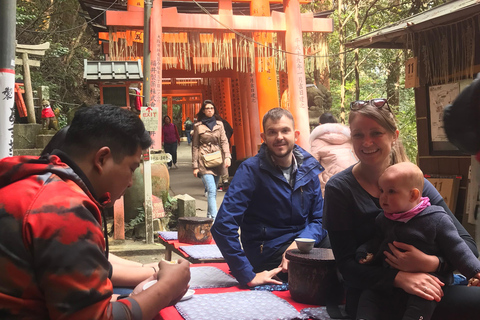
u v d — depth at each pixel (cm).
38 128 887
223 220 302
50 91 1594
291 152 331
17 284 142
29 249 141
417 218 211
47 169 155
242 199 311
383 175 214
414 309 204
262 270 324
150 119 662
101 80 659
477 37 588
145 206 659
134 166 177
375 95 1959
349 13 1775
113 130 168
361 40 713
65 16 1866
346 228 241
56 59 1689
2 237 142
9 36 447
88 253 144
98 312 145
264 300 264
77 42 1867
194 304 254
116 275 274
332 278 265
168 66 1508
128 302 175
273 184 320
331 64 1906
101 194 172
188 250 387
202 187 1262
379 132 233
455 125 109
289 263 278
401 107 1580
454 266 208
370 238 241
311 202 336
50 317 143
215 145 770
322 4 1734
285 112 319
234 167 1507
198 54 1032
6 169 155
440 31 631
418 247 210
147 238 657
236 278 300
